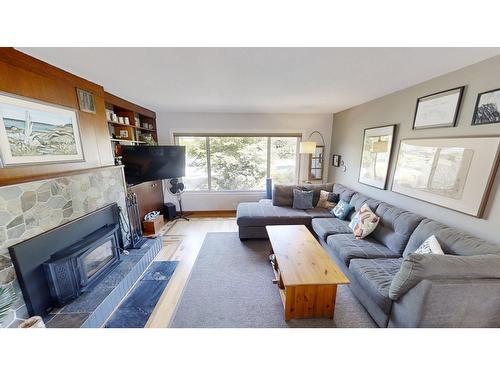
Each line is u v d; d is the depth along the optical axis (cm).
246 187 477
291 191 387
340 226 285
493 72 160
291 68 190
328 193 374
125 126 335
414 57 165
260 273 246
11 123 142
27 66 153
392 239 221
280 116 444
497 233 159
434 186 208
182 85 242
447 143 194
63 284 169
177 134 439
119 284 199
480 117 169
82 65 178
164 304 199
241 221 322
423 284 129
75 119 198
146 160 339
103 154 238
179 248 309
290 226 278
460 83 186
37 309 154
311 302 178
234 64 180
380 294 159
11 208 142
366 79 221
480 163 167
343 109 399
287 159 472
